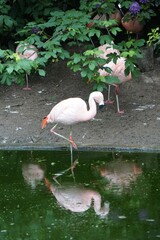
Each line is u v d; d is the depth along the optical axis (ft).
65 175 23.73
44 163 25.11
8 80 29.30
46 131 28.25
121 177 23.35
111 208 20.44
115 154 25.82
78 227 18.97
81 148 26.30
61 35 29.30
